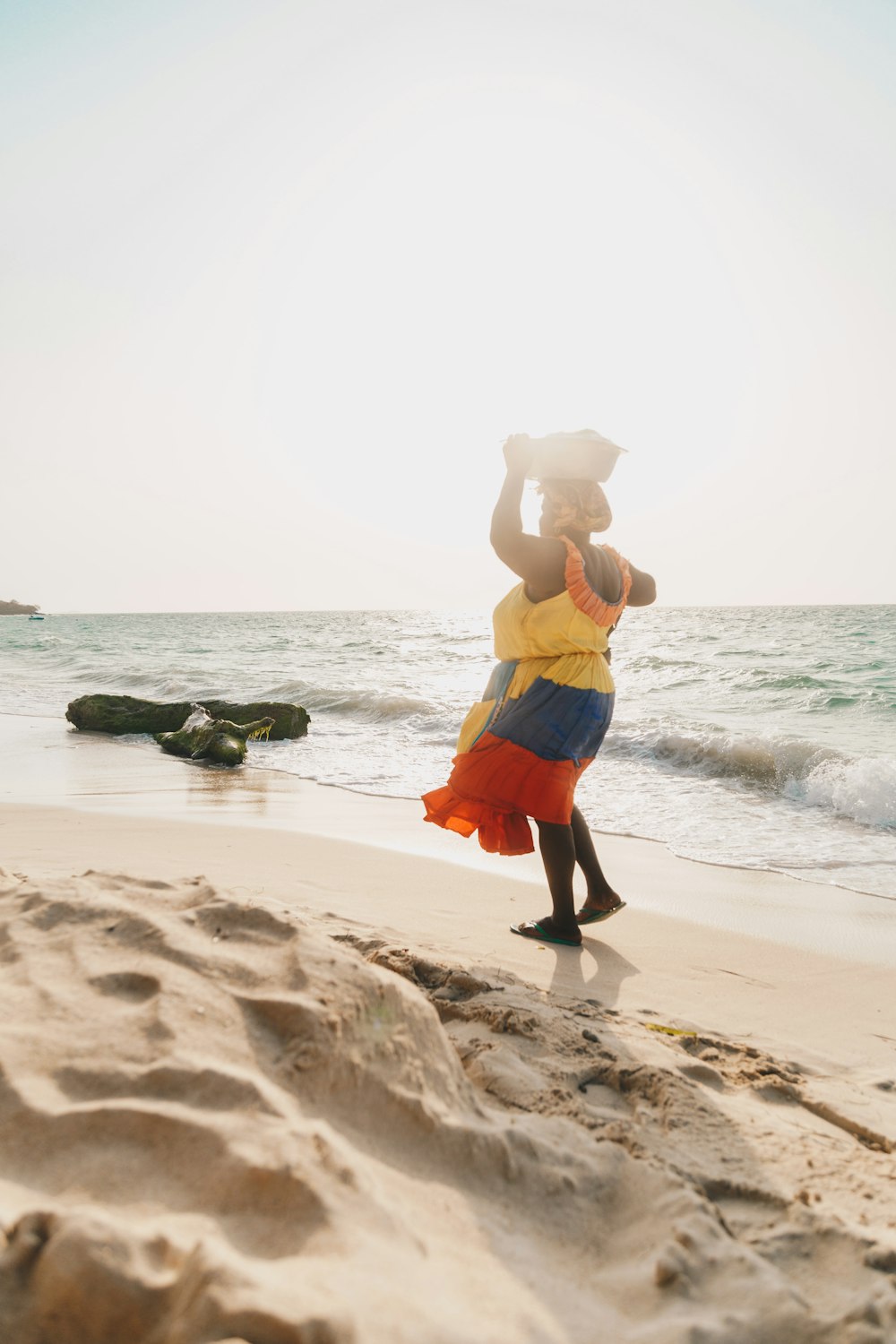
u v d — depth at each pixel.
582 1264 1.62
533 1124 1.99
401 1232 1.49
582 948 4.01
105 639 49.16
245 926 2.33
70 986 2.03
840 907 4.79
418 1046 1.98
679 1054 2.71
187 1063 1.75
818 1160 2.10
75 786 8.84
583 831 4.23
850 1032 3.19
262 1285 1.26
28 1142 1.57
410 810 7.50
